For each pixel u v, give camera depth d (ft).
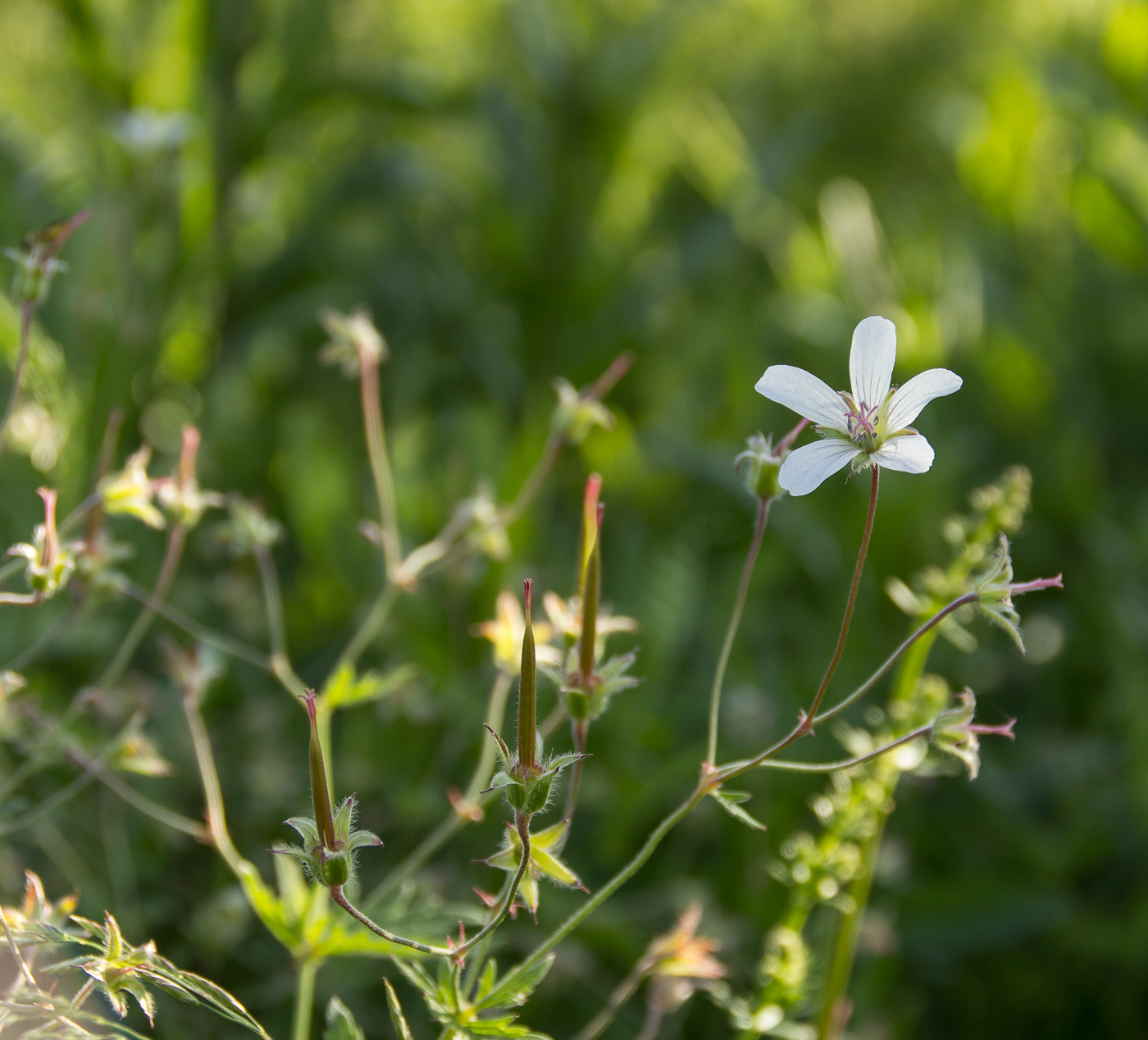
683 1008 1.93
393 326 3.68
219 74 3.09
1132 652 2.75
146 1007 1.34
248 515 1.61
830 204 3.76
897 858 1.85
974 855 2.41
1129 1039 2.17
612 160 3.68
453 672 2.35
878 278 3.60
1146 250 3.72
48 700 2.09
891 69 5.87
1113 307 3.82
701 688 2.58
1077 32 4.30
